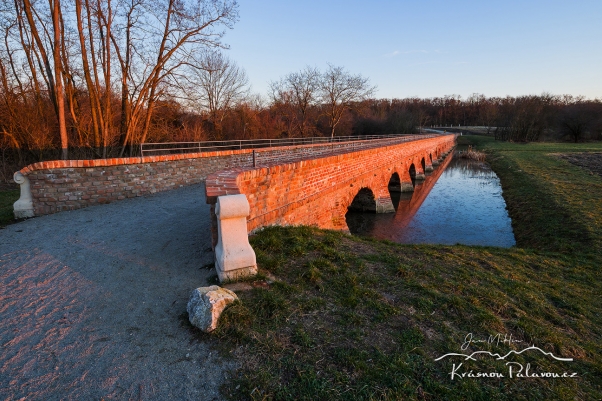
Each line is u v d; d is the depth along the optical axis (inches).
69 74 597.9
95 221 302.7
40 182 335.9
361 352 131.3
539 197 668.7
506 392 119.3
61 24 573.9
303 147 880.3
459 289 198.7
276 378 116.7
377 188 733.3
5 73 688.4
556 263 308.2
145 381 114.0
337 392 111.2
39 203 337.4
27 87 719.7
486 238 551.8
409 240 555.8
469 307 177.9
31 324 145.9
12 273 195.9
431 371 125.3
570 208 528.4
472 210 752.3
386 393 111.6
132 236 259.3
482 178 1230.9
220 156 588.4
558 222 489.4
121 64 643.5
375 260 234.7
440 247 311.4
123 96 663.8
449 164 1715.1
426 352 135.7
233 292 164.9
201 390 111.0
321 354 129.9
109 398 106.3
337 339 139.8
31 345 132.0
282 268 204.8
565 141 2390.5
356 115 2463.1
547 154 1525.6
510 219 650.8
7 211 368.5
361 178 587.5
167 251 229.0
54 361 123.1
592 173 924.6
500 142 2411.4
